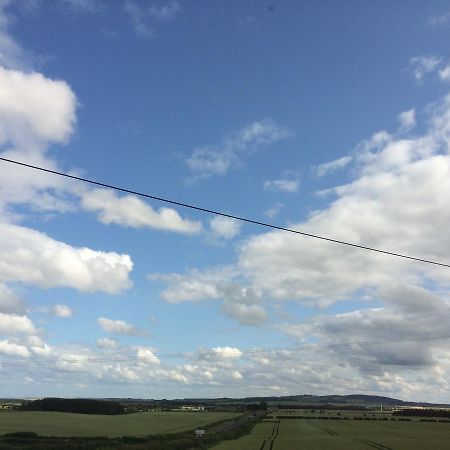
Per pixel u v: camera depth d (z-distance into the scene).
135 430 125.12
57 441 92.25
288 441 104.06
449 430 145.12
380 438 113.00
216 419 189.00
